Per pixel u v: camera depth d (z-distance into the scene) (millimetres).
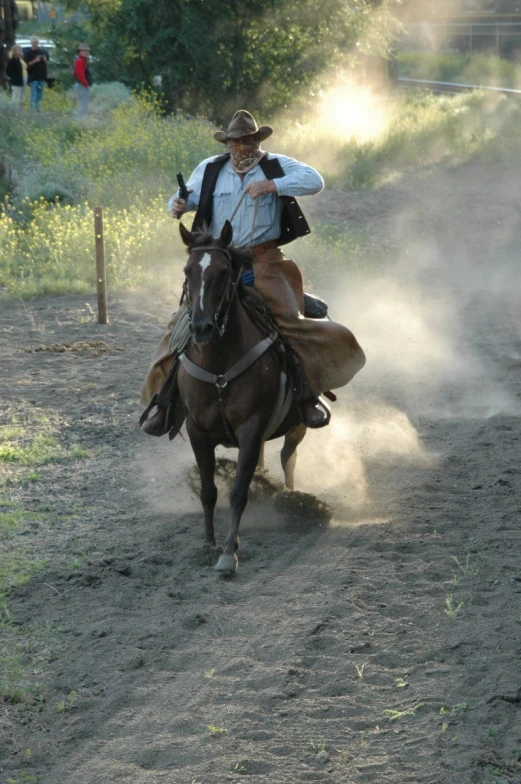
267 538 14094
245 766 8875
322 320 13531
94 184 39812
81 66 55031
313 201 42438
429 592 12289
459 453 17422
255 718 9617
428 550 13578
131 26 58438
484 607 11836
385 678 10273
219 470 14953
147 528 14391
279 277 13422
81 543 13797
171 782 8672
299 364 13367
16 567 12961
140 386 21375
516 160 48656
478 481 16141
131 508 15156
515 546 13609
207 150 45375
